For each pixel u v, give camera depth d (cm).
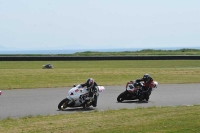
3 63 5934
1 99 2305
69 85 3075
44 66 4772
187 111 1822
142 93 2291
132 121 1522
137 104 2195
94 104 2012
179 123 1472
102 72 3919
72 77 3538
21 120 1573
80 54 10462
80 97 1959
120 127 1391
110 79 3506
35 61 6531
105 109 1981
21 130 1333
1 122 1520
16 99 2311
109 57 6881
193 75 3922
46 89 2831
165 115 1681
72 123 1472
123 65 5528
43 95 2505
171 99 2433
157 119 1569
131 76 3744
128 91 2280
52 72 3816
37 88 2880
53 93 2612
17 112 1861
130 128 1373
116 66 5306
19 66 5250
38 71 3869
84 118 1606
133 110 1883
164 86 3150
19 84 3033
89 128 1369
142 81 2408
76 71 3956
